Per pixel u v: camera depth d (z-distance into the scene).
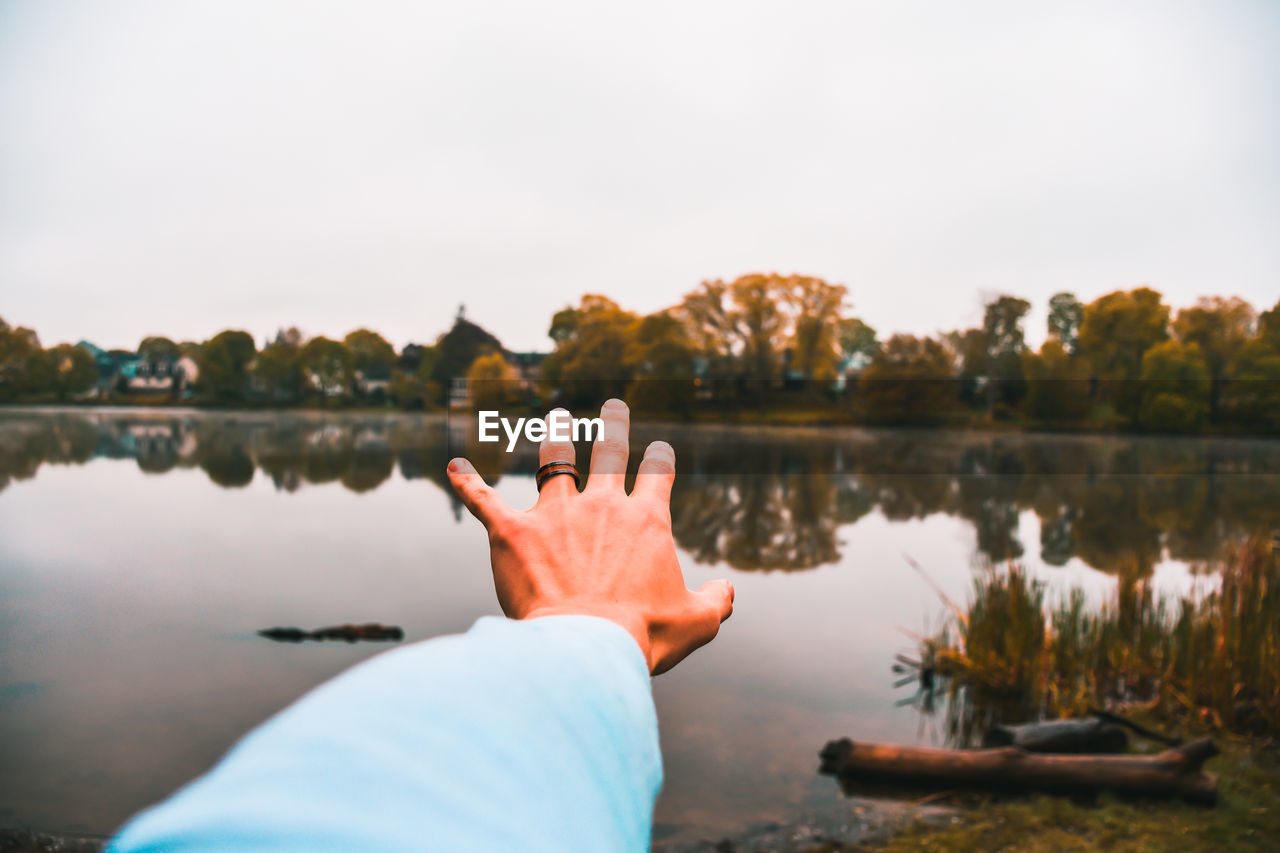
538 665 0.26
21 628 11.84
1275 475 37.69
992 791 5.88
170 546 19.36
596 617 0.37
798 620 12.01
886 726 7.49
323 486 32.69
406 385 84.19
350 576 15.86
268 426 66.12
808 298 61.62
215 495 29.78
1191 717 7.01
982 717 7.66
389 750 0.17
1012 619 8.28
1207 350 53.00
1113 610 8.80
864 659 9.77
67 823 5.96
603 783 0.25
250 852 0.12
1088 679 7.86
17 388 84.12
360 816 0.14
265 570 16.41
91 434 55.50
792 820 5.57
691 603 0.44
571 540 0.43
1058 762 5.90
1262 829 5.15
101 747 7.54
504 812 0.18
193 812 0.13
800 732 7.31
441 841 0.15
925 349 56.25
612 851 0.23
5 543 19.22
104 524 22.67
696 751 6.83
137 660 10.42
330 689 0.19
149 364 88.19
